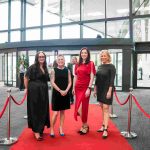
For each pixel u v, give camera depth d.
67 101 5.61
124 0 18.14
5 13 22.19
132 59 16.05
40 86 5.35
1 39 22.34
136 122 7.01
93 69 5.64
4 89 16.28
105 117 5.64
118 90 14.94
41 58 5.40
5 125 6.64
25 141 5.21
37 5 20.88
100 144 5.02
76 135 5.63
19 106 9.59
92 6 19.11
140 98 12.00
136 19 17.61
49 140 5.27
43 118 5.34
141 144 5.08
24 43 16.61
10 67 18.20
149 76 19.53
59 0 20.08
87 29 19.23
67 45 15.47
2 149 4.78
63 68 5.59
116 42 14.80
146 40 16.92
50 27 20.38
